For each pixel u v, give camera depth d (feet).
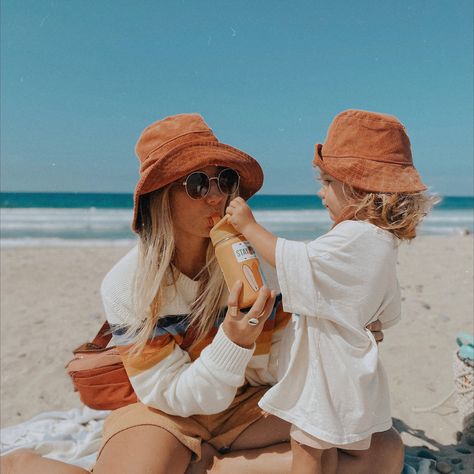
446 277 25.79
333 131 7.54
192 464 7.23
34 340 17.79
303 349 6.82
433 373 13.82
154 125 7.04
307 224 73.26
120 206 141.49
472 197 255.09
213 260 7.07
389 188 6.95
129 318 6.91
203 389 6.63
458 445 10.41
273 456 7.14
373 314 7.00
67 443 10.15
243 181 7.27
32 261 34.53
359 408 6.61
